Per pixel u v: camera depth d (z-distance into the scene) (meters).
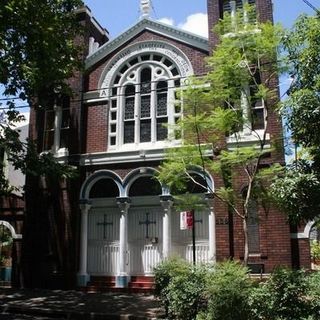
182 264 12.14
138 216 18.61
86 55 21.28
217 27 13.59
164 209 17.73
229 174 14.56
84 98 20.22
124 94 19.75
